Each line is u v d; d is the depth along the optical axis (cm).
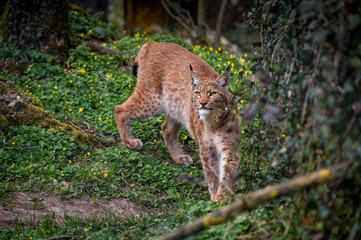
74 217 831
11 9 1494
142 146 1184
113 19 3022
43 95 1306
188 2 2756
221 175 931
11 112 1115
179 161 1148
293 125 566
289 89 577
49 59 1475
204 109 924
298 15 592
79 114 1252
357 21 445
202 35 2309
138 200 941
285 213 569
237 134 954
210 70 1099
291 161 562
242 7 2491
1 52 1454
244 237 547
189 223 659
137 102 1163
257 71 677
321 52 516
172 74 1104
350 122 470
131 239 657
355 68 475
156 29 2847
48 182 939
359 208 471
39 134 1072
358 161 452
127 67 1564
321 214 480
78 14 1933
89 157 1061
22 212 827
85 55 1546
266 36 666
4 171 936
